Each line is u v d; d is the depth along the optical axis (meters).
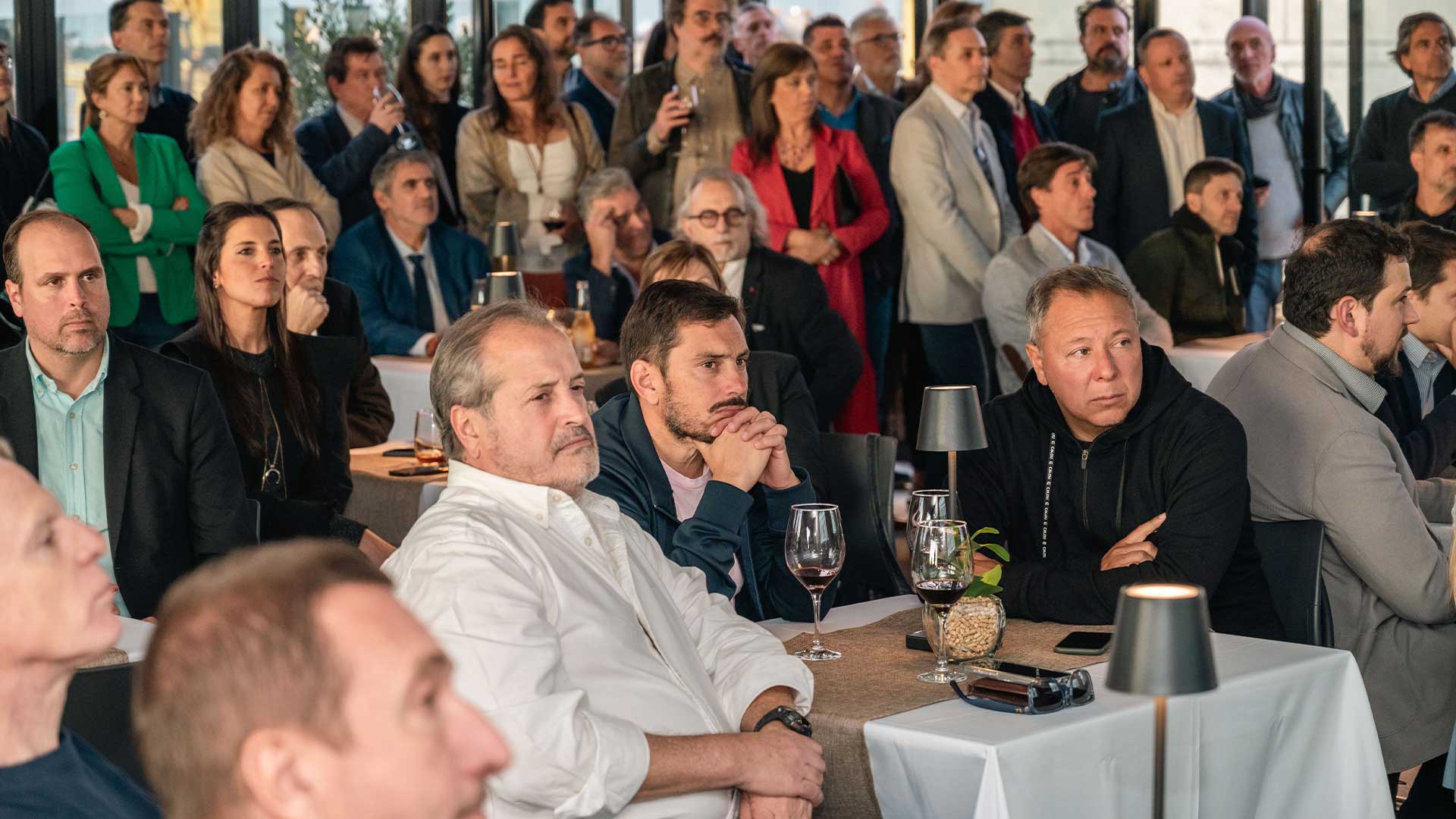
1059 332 2.81
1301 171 7.07
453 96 6.75
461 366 2.09
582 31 6.97
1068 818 1.96
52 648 1.19
